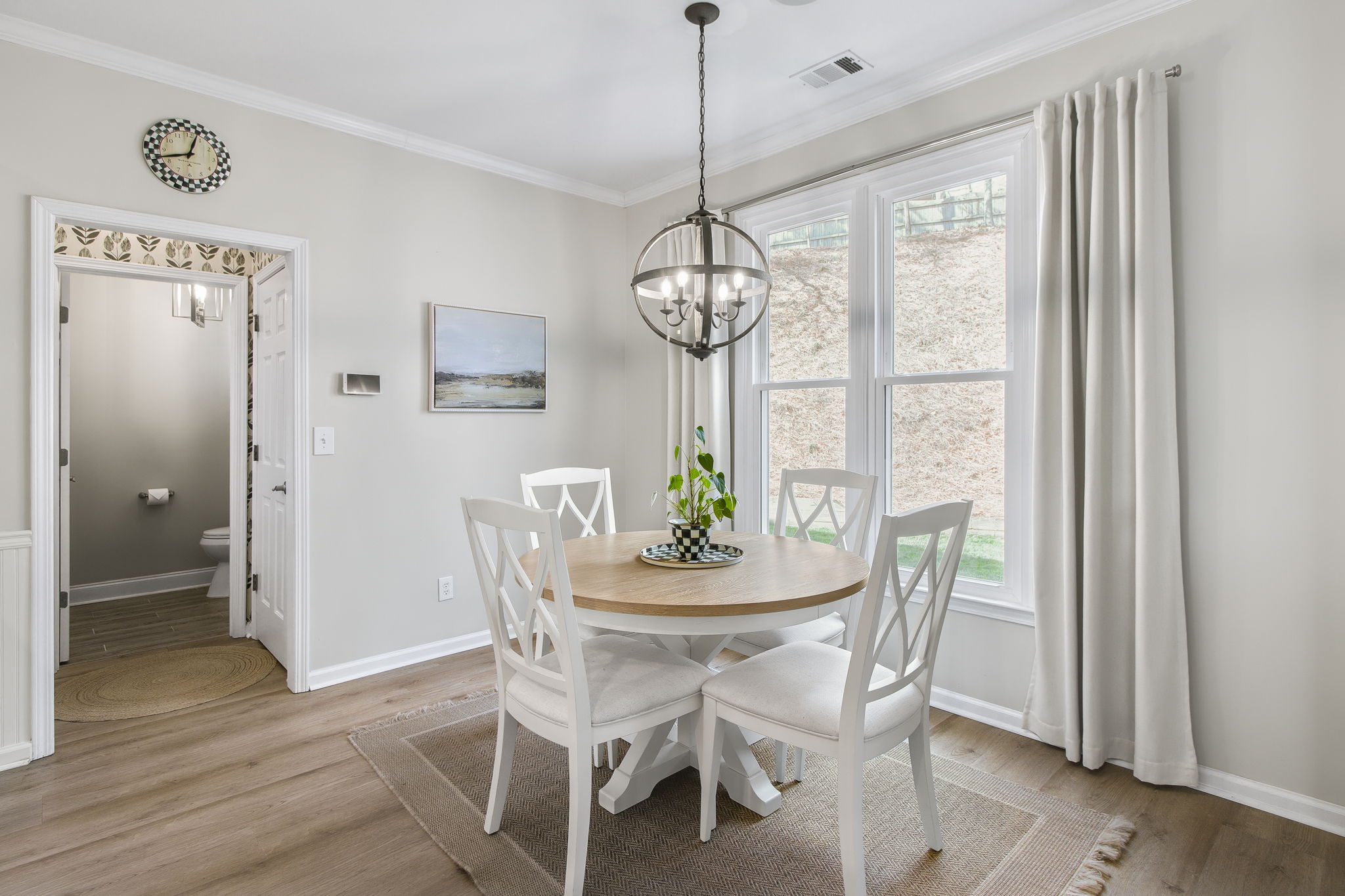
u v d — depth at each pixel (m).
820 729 1.69
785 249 3.49
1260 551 2.10
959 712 2.81
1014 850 1.93
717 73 2.80
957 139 2.74
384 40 2.54
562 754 2.49
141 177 2.65
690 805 2.17
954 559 1.84
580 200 4.10
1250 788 2.13
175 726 2.71
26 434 2.43
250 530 3.85
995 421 2.75
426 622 3.47
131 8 2.32
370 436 3.27
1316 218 1.99
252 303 3.81
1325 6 1.97
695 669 2.02
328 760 2.44
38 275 2.44
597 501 3.17
